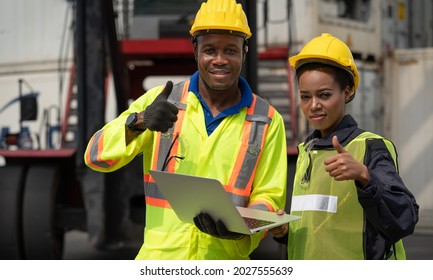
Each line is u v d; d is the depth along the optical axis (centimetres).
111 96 1436
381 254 389
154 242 441
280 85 1238
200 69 434
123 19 1141
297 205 415
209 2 436
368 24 1694
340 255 393
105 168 443
